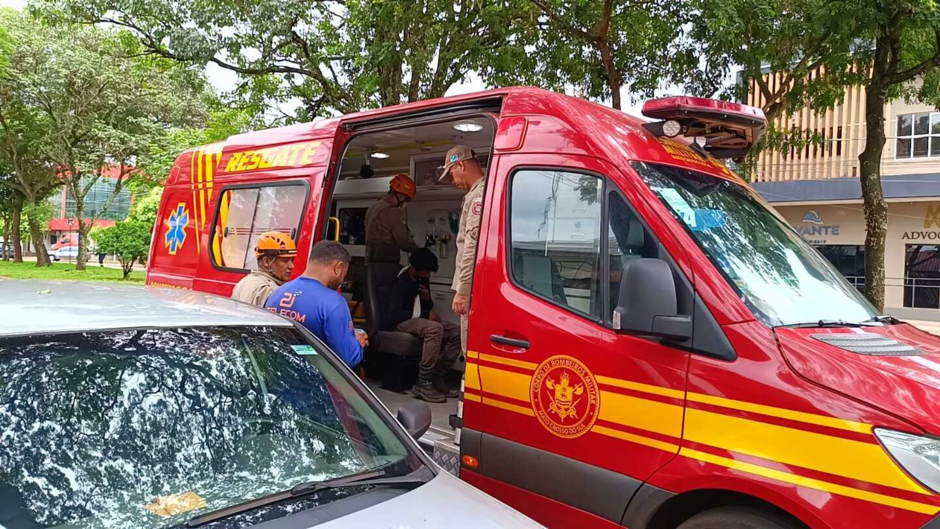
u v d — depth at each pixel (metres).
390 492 2.21
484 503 2.25
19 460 1.91
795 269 3.24
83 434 2.04
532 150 3.61
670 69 10.57
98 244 26.44
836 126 20.47
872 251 8.74
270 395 2.47
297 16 11.48
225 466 2.18
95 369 2.21
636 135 3.52
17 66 27.11
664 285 2.72
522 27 11.05
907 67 9.66
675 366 2.79
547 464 3.20
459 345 5.74
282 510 2.03
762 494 2.48
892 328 3.14
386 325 5.79
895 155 20.00
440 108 4.36
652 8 10.02
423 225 6.92
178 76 12.35
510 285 3.52
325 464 2.31
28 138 32.31
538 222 3.51
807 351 2.56
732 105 3.66
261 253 4.63
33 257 69.62
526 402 3.32
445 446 3.91
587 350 3.09
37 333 2.24
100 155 29.58
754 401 2.57
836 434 2.37
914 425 2.27
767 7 7.79
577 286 3.26
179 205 6.91
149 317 2.55
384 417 2.63
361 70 11.46
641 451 2.86
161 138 27.19
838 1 7.26
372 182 7.08
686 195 3.26
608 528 2.96
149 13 10.96
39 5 11.59
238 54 11.57
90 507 1.90
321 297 3.87
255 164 5.96
